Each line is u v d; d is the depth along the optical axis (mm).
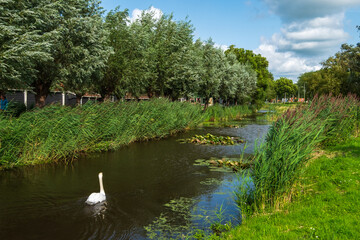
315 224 5242
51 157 12359
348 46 34688
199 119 27406
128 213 7133
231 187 9273
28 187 9094
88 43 16234
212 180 10070
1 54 10727
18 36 11383
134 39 20734
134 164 12391
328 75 38969
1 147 10906
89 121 14266
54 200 7980
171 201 8008
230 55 48031
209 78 33781
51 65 14828
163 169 11594
